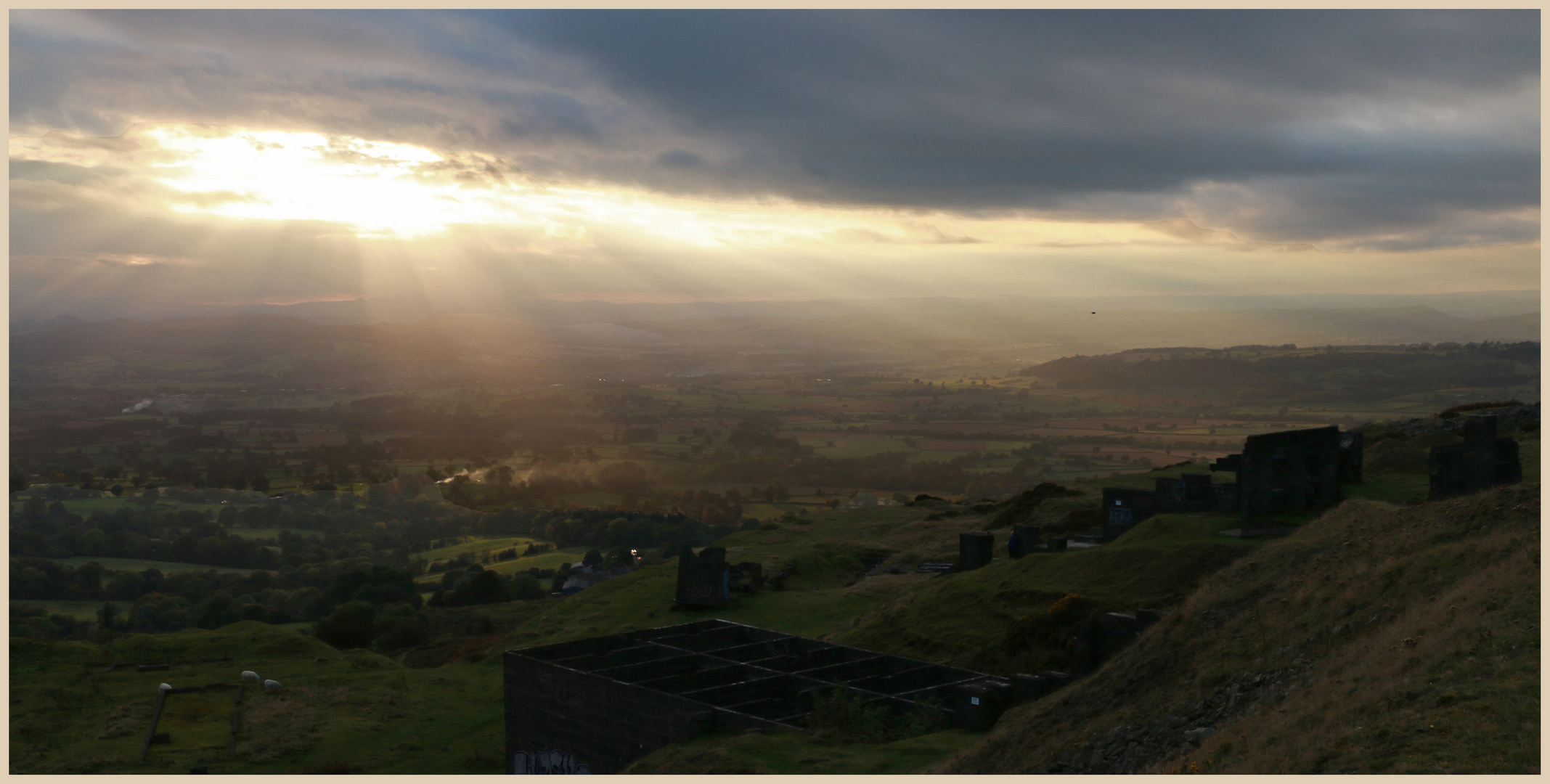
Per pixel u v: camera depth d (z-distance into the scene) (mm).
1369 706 17969
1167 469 106812
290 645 61188
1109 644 32656
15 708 47406
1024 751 25781
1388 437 77875
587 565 143125
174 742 43344
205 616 113875
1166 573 41094
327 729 45531
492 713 48812
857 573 76625
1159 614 32281
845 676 37969
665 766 29578
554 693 37250
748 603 66375
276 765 40188
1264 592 29453
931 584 54312
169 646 59812
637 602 70875
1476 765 13992
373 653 62969
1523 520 25031
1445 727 15680
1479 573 22516
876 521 99312
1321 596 26703
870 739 30547
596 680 35688
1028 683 31797
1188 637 28281
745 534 100375
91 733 44750
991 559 58750
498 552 163000
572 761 36469
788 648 42219
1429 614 21422
